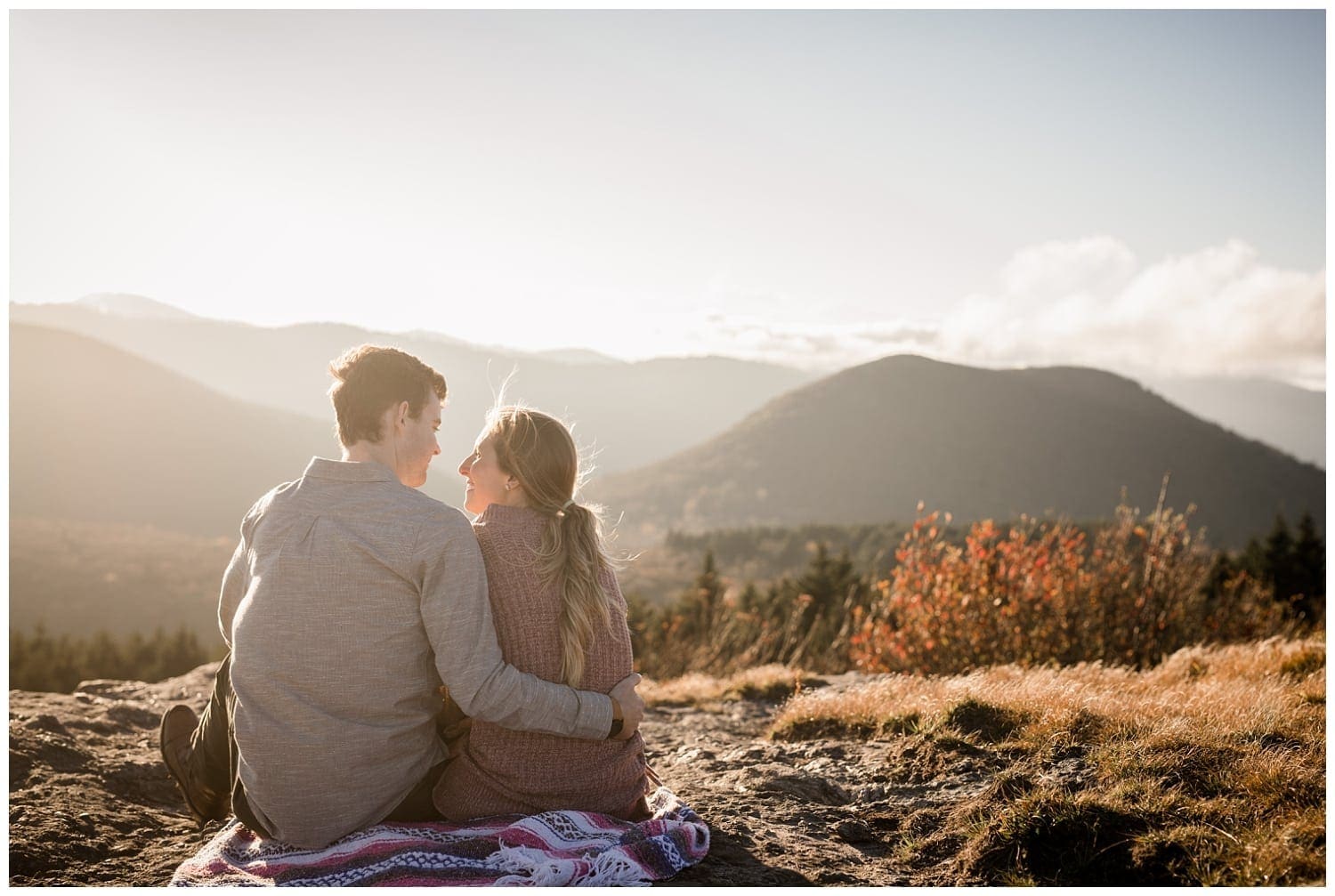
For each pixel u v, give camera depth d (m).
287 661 2.13
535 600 2.29
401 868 2.04
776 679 5.86
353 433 2.32
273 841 2.24
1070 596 7.04
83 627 132.00
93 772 3.26
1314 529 32.28
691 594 14.70
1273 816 2.35
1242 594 8.37
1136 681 4.57
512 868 2.06
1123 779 2.62
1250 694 3.57
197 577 157.50
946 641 6.97
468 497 2.59
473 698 2.12
